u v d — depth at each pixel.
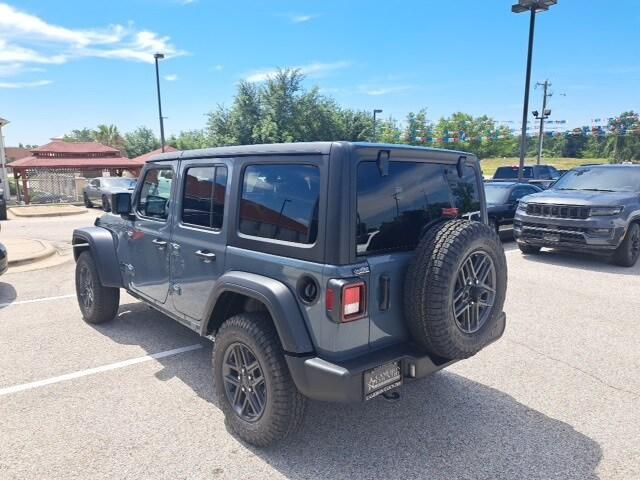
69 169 29.67
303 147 2.81
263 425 2.94
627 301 6.47
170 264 3.99
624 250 8.48
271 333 2.89
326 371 2.60
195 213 3.68
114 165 29.70
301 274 2.75
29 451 3.06
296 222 2.82
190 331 5.31
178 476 2.81
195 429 3.32
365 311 2.72
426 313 2.75
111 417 3.48
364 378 2.64
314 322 2.71
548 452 3.06
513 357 4.61
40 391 3.89
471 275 2.96
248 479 2.78
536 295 6.77
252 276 3.01
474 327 3.03
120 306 6.29
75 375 4.19
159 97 26.45
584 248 8.53
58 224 16.34
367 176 2.79
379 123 56.88
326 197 2.65
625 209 8.34
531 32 15.95
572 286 7.28
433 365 2.95
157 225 4.13
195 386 3.98
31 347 4.83
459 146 60.41
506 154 65.69
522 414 3.55
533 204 9.20
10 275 8.21
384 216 2.88
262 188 3.07
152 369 4.31
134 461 2.95
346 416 3.50
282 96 39.34
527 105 16.66
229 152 3.35
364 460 2.96
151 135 55.00
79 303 5.69
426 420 3.45
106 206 5.41
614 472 2.86
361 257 2.73
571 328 5.41
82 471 2.86
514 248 10.80
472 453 3.05
